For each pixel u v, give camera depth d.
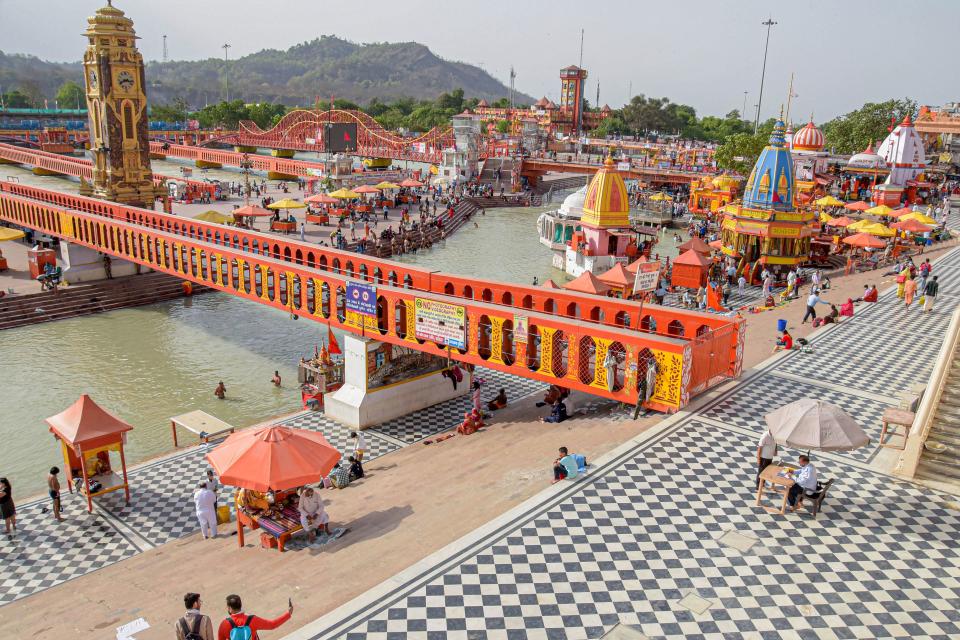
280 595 14.42
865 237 46.38
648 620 12.52
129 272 49.19
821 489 16.11
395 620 12.55
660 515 16.06
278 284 32.78
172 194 81.31
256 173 120.56
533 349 24.67
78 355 36.62
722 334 23.48
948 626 12.38
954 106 124.81
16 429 28.09
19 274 48.44
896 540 15.07
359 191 75.62
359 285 28.11
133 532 20.47
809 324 33.94
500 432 24.80
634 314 25.12
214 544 19.02
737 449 19.31
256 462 17.38
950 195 83.81
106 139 53.09
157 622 14.11
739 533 15.33
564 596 13.20
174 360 36.22
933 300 35.56
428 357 29.23
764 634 12.16
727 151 90.19
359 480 22.02
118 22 52.00
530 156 117.75
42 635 14.41
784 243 47.59
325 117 139.00
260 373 34.69
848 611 12.77
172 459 25.14
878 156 84.44
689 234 71.44
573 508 16.39
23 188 57.62
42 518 21.25
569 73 199.00
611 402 26.02
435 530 16.56
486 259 63.41
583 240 56.16
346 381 28.22
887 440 19.89
